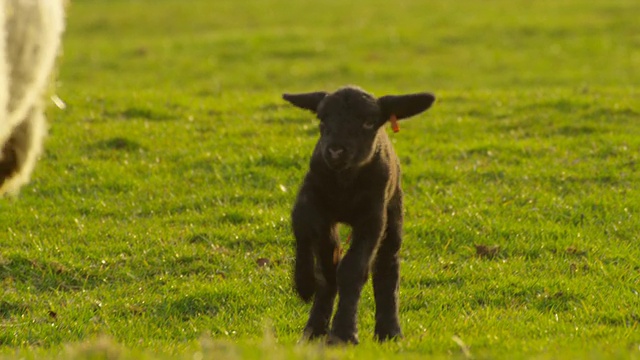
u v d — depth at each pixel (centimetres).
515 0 5419
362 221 916
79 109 2198
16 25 1066
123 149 1870
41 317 1088
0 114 1001
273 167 1727
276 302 1148
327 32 4472
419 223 1429
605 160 1772
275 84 3409
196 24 5097
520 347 855
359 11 5250
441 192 1598
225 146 1878
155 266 1285
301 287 937
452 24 4669
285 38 4325
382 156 935
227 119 2153
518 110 2266
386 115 955
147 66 3772
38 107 1240
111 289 1207
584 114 2169
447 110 2289
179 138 1950
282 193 1581
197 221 1470
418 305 1136
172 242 1366
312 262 931
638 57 3778
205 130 2044
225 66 3759
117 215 1512
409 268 1267
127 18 5262
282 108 2280
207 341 817
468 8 5212
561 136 1973
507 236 1401
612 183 1648
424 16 4988
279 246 1355
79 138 1916
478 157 1822
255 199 1568
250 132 2005
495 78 3447
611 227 1425
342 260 904
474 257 1309
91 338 988
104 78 3522
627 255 1305
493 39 4288
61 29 1198
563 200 1543
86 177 1691
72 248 1336
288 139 1909
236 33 4556
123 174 1706
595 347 844
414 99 946
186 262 1303
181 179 1681
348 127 913
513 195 1577
